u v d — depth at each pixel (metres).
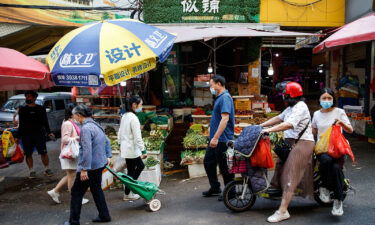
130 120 5.15
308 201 5.02
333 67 11.96
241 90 10.36
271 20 10.77
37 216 5.04
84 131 4.24
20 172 7.79
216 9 10.54
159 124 8.14
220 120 4.96
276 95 13.69
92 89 8.86
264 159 4.30
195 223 4.43
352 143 8.96
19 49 9.36
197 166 6.71
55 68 5.10
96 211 5.12
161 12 10.52
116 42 5.08
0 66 4.66
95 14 10.59
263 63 14.23
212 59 10.96
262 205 4.95
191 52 11.01
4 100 15.88
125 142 5.18
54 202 5.66
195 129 7.93
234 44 10.56
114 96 8.83
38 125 7.16
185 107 10.22
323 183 4.39
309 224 4.20
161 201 5.40
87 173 4.32
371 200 4.91
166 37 5.68
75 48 5.13
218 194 5.46
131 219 4.70
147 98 10.84
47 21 8.42
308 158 4.30
